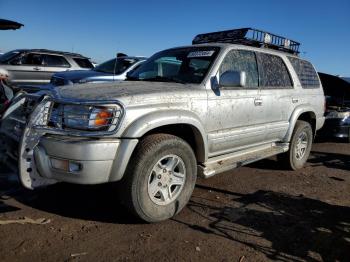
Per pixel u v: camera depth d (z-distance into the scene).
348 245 3.64
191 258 3.23
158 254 3.26
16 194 4.36
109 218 3.91
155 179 3.81
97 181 3.47
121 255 3.21
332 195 5.15
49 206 4.11
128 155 3.51
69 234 3.52
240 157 5.11
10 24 8.99
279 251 3.45
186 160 4.01
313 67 6.89
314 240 3.70
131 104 3.60
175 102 3.99
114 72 8.69
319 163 7.08
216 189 5.05
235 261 3.23
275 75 5.71
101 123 3.46
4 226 3.57
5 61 11.75
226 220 4.05
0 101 5.42
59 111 3.62
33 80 12.06
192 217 4.07
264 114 5.30
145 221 3.79
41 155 3.54
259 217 4.19
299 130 6.18
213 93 4.44
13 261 3.02
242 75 4.36
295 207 4.58
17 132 3.90
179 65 4.91
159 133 3.92
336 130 8.98
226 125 4.64
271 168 6.38
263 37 5.95
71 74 9.31
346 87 9.19
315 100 6.62
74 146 3.38
